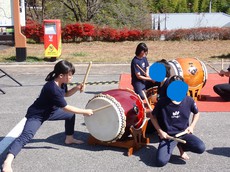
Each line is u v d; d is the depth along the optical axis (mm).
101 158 4297
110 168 4020
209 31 20156
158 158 3979
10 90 8344
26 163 4168
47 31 12484
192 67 6617
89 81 9406
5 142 4863
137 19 24484
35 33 19328
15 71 11203
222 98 6980
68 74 4012
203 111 6258
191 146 4035
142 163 4141
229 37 20219
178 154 4371
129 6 25359
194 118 4168
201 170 3934
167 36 20344
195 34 20203
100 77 10086
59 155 4402
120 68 11789
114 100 4281
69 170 3982
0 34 12570
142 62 6156
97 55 14852
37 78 9945
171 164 4094
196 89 6766
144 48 6074
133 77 6199
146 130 4957
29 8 24812
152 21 29812
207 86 8359
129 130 4410
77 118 5953
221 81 8945
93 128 4441
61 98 4023
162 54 15062
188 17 33312
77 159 4277
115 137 4293
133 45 18531
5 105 6930
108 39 19938
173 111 3996
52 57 12805
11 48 16469
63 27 19500
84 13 24484
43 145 4734
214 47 17250
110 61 13102
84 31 19516
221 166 4039
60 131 5309
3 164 3869
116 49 17031
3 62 12445
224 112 6203
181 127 4074
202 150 4008
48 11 24984
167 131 4070
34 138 5000
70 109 4105
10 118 6035
